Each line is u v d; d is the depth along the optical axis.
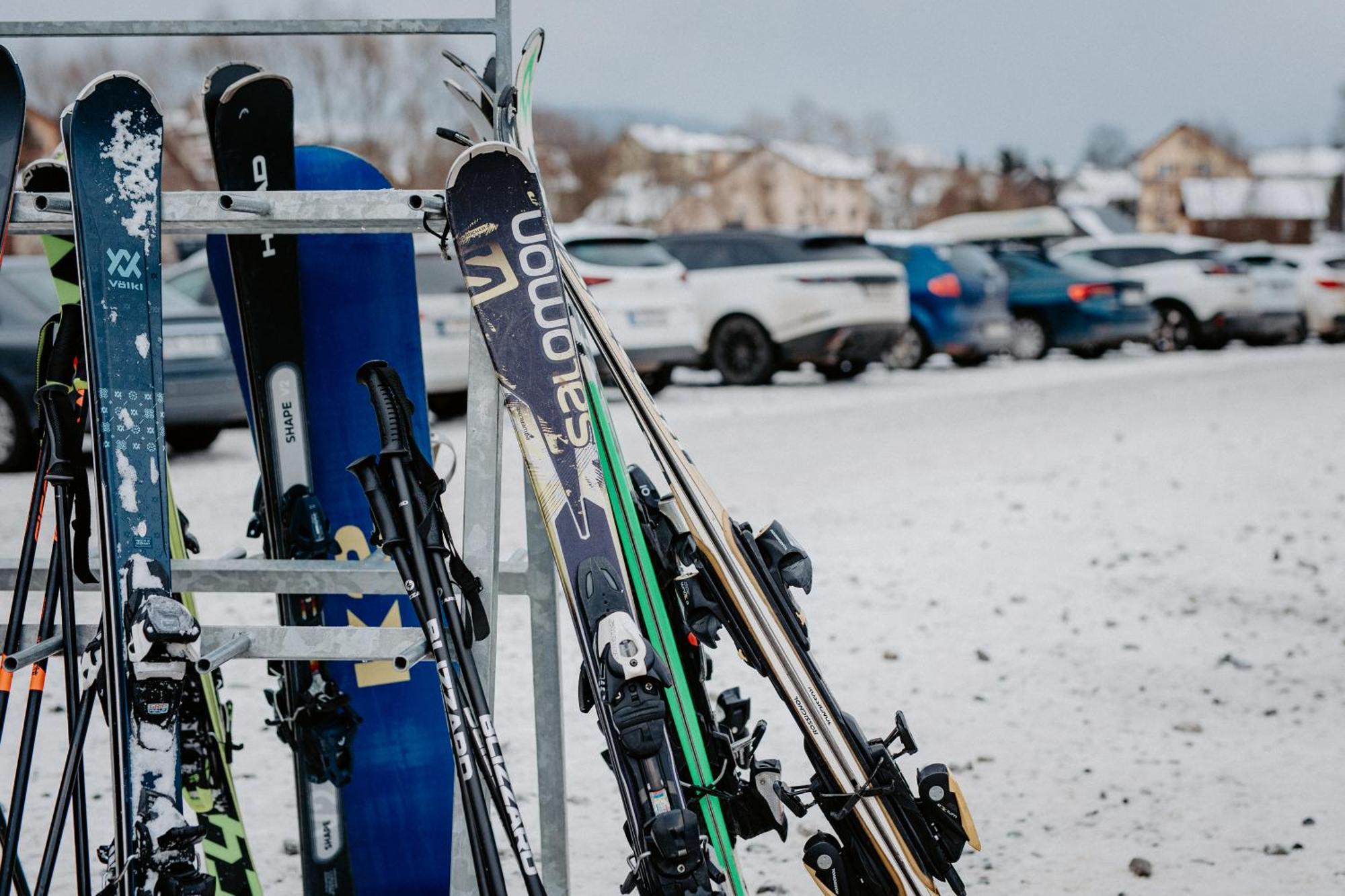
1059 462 7.62
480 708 1.56
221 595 4.86
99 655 1.66
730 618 1.82
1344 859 2.50
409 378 2.12
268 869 2.47
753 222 71.12
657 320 10.48
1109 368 14.27
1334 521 5.93
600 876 2.46
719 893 1.53
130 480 1.67
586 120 64.38
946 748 3.20
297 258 2.06
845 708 3.51
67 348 1.78
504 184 1.76
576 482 1.71
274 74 1.99
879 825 1.81
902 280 11.79
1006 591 4.78
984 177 71.38
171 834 1.55
